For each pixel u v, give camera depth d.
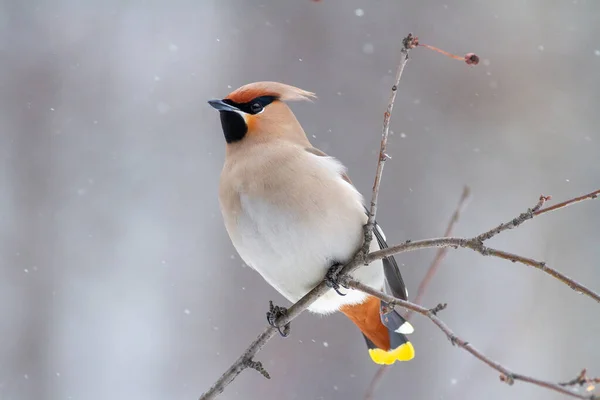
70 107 15.52
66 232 14.55
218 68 14.91
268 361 11.88
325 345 11.30
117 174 15.06
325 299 7.73
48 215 14.63
